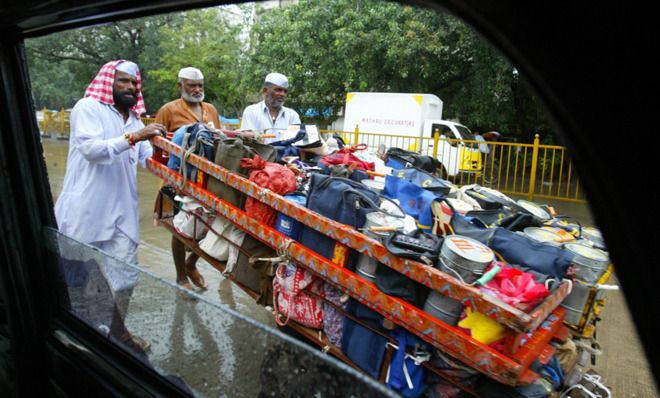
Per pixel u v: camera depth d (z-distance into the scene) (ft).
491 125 43.21
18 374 5.82
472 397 6.55
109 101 9.62
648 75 1.56
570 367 7.46
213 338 3.99
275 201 8.41
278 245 8.34
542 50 1.72
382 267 6.91
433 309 6.31
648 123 1.61
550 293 6.21
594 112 1.69
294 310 8.22
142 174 33.27
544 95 1.83
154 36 42.16
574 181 33.68
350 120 42.78
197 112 15.21
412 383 6.70
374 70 41.09
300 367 3.26
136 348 4.83
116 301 5.04
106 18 3.97
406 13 36.70
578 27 1.62
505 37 1.81
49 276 6.05
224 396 3.94
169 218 12.14
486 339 5.81
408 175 10.73
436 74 41.86
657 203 1.69
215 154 10.18
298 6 41.39
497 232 7.77
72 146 9.27
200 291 14.25
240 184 9.07
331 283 7.47
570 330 7.83
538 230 8.82
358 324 7.38
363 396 2.82
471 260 6.10
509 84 37.76
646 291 1.82
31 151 5.82
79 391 5.24
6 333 5.85
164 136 11.54
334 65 41.29
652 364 1.88
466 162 34.55
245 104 51.42
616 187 1.75
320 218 7.60
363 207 7.75
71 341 5.52
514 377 5.49
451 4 1.90
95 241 9.45
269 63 43.32
